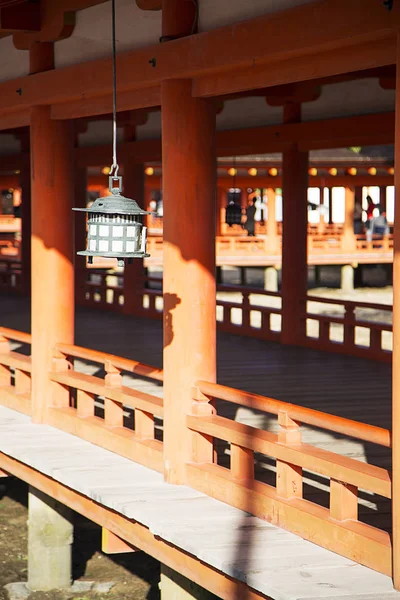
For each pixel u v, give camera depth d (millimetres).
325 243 33719
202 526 6277
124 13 7789
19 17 8719
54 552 9586
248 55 6336
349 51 5832
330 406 9961
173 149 7078
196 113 7051
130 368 7871
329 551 5816
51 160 9062
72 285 9305
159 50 7125
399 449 5195
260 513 6445
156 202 43625
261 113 14203
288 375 11852
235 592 5832
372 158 30938
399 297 5129
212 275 7215
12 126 9648
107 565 10914
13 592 9633
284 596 5117
